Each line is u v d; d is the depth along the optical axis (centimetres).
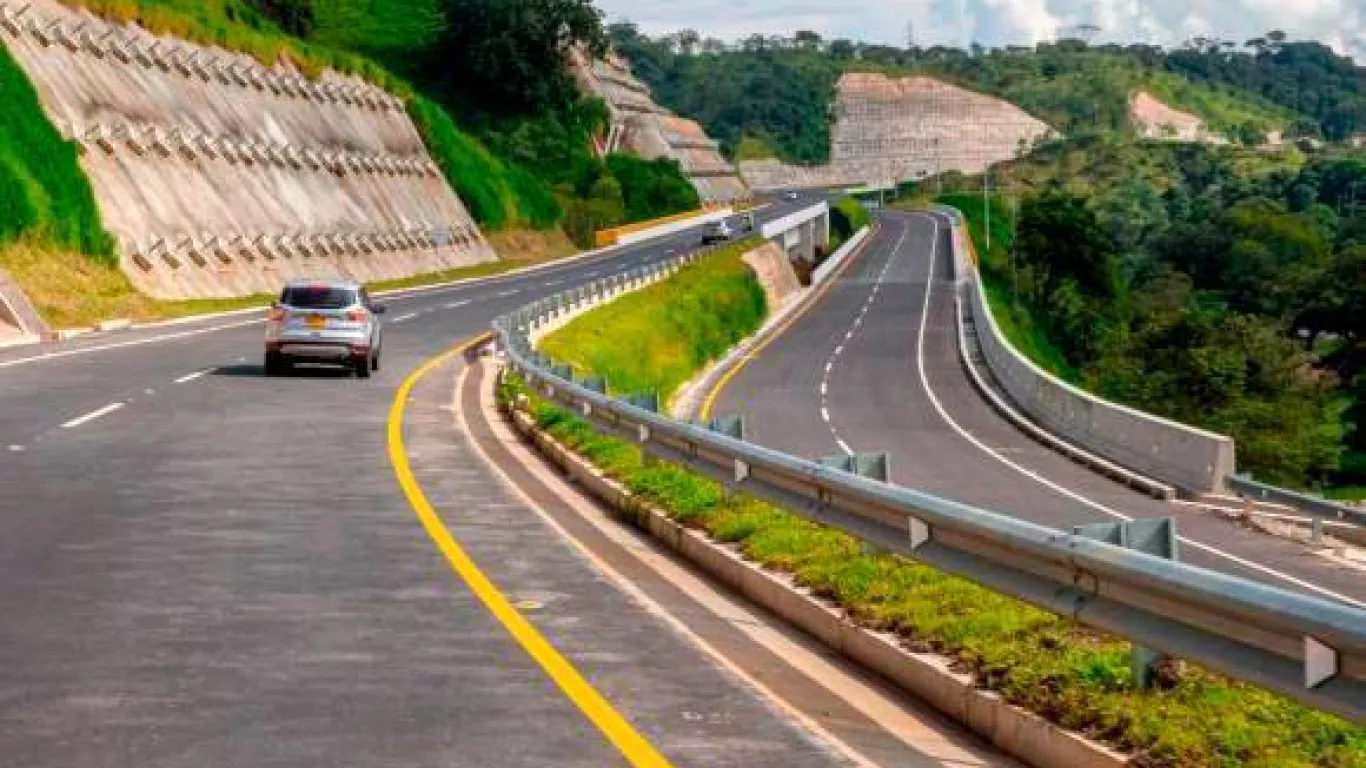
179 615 1049
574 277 9212
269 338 3272
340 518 1521
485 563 1300
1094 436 3872
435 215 10550
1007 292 14238
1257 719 714
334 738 761
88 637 975
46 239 5547
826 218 15875
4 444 2050
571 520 1596
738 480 1455
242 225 7475
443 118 11906
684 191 17250
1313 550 2455
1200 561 2191
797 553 1231
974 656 885
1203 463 3181
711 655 984
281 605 1093
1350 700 599
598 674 919
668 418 1719
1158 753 688
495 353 3981
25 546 1310
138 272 6147
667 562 1373
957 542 1003
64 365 3434
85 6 7288
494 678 898
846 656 1014
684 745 769
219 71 8388
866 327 7994
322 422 2450
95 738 752
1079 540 809
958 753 789
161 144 7012
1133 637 760
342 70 10506
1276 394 9512
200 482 1747
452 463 2017
